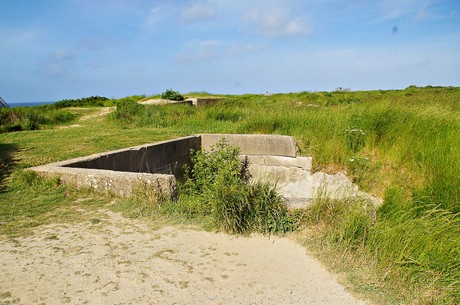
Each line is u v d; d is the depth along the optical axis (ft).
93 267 10.48
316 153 28.32
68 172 17.52
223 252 11.62
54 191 16.97
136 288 9.47
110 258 11.03
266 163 29.66
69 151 25.39
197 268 10.56
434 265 10.47
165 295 9.19
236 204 13.51
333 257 11.33
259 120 35.53
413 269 10.22
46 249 11.57
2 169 20.44
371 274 10.32
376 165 26.17
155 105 52.08
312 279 10.10
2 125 41.19
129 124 43.96
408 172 24.08
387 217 15.35
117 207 15.30
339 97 77.61
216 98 75.31
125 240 12.33
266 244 12.30
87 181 16.99
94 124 45.70
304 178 27.78
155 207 15.20
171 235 12.84
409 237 11.35
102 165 21.48
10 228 13.17
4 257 11.03
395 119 29.43
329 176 26.71
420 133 27.04
